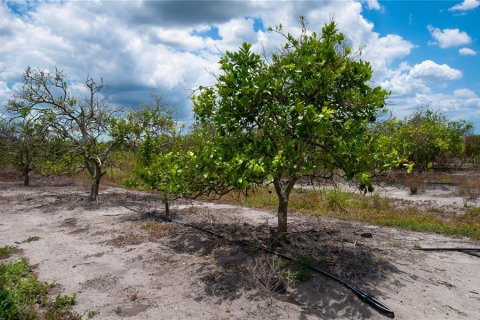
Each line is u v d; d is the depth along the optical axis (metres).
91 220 9.60
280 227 6.62
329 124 5.07
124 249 7.15
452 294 5.26
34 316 4.59
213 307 4.84
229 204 11.80
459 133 22.14
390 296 5.04
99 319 4.62
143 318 4.63
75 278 5.90
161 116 11.98
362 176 5.12
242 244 6.87
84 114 11.96
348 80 5.79
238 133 5.73
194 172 6.07
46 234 8.49
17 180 18.33
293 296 5.01
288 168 5.11
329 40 5.72
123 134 11.88
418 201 13.40
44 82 11.68
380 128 6.12
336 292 5.08
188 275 5.77
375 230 8.49
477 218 10.15
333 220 9.52
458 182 17.06
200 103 6.01
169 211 10.35
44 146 12.84
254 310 4.73
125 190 15.24
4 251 7.06
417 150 18.72
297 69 5.54
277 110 5.45
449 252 7.07
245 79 5.39
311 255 6.18
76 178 18.78
